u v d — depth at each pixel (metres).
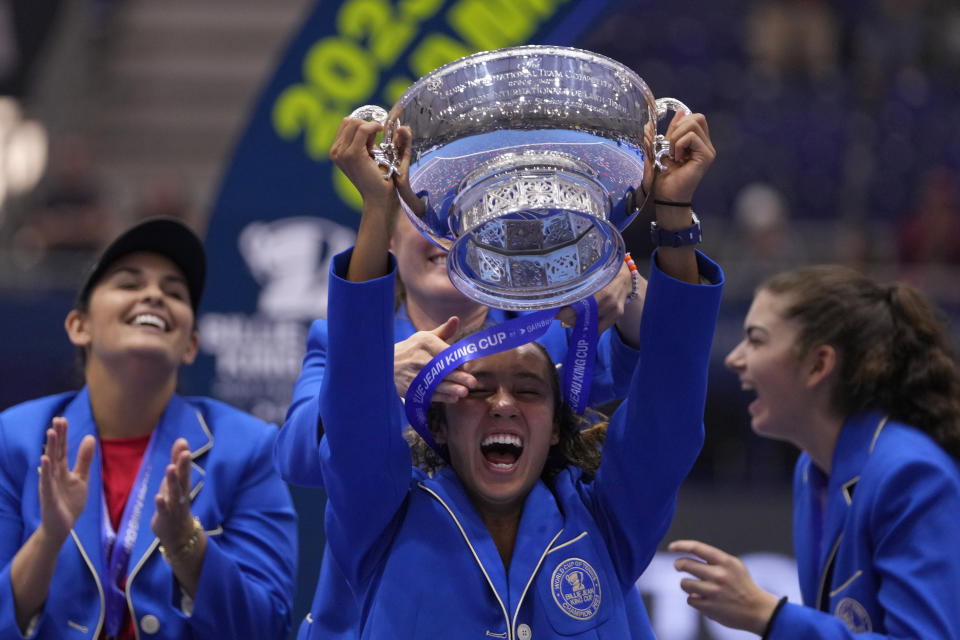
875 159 22.08
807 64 23.83
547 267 4.72
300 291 10.07
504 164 4.39
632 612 5.43
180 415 6.82
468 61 4.45
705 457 14.64
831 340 6.40
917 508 5.77
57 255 16.00
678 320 4.83
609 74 4.48
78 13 23.80
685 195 4.75
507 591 4.82
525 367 5.00
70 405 6.84
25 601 5.83
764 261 16.84
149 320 6.72
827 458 6.59
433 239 4.77
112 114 22.66
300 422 5.42
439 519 4.91
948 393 6.31
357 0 10.02
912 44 24.05
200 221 17.89
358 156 4.55
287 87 10.08
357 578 5.00
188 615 6.04
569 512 5.03
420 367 4.99
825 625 5.45
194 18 23.27
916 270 16.48
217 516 6.52
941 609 5.54
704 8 25.38
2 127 22.73
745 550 12.62
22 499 6.36
